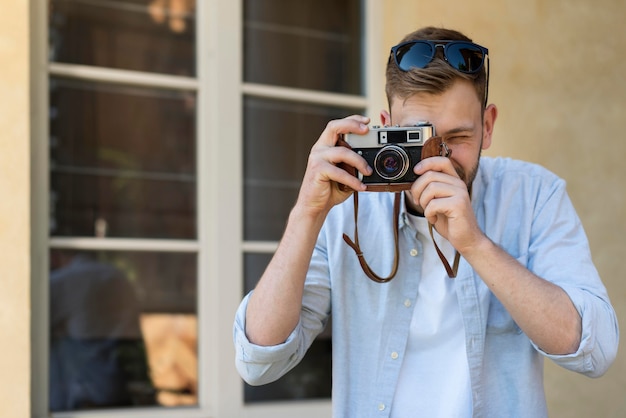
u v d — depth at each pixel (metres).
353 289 1.88
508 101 3.76
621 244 3.95
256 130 3.52
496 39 3.75
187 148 3.41
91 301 3.22
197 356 3.34
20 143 2.91
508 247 1.87
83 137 3.27
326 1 3.67
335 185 1.72
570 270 1.78
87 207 3.25
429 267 1.86
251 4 3.55
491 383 1.80
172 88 3.40
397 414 1.81
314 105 3.62
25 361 2.88
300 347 1.84
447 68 1.73
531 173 1.92
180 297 3.34
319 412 3.45
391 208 1.90
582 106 3.91
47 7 3.22
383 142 1.71
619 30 4.01
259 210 3.50
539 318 1.65
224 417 3.30
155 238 3.34
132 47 3.36
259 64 3.55
